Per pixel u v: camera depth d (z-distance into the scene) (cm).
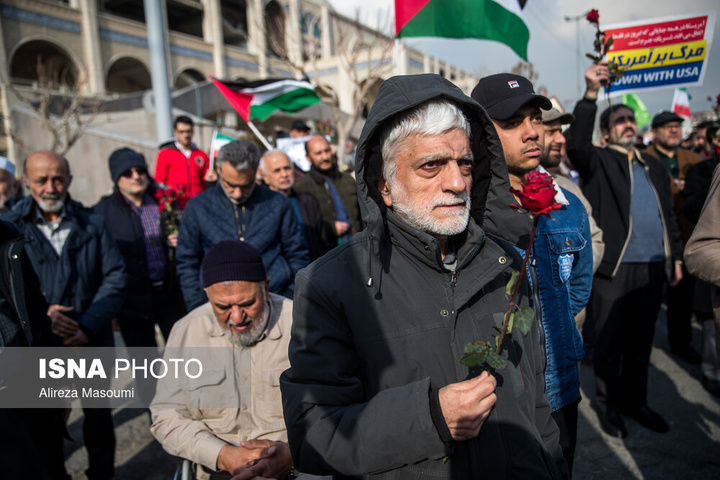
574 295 216
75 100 1506
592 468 291
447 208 124
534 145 188
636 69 398
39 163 270
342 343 124
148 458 321
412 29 360
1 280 193
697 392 378
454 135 121
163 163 571
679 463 289
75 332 270
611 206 325
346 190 472
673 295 439
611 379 326
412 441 107
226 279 195
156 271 383
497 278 137
